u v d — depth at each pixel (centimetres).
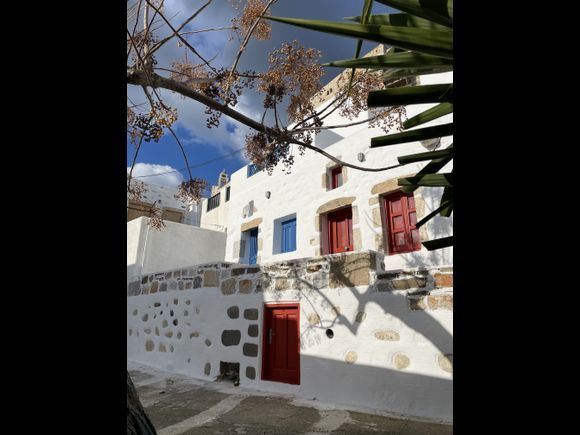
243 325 527
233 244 943
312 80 361
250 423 327
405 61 138
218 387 491
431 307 361
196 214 1656
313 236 700
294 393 444
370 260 417
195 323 600
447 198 215
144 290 744
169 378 558
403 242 562
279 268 505
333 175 706
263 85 336
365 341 399
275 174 836
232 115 318
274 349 486
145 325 718
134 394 167
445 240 201
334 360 419
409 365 363
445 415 333
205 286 602
